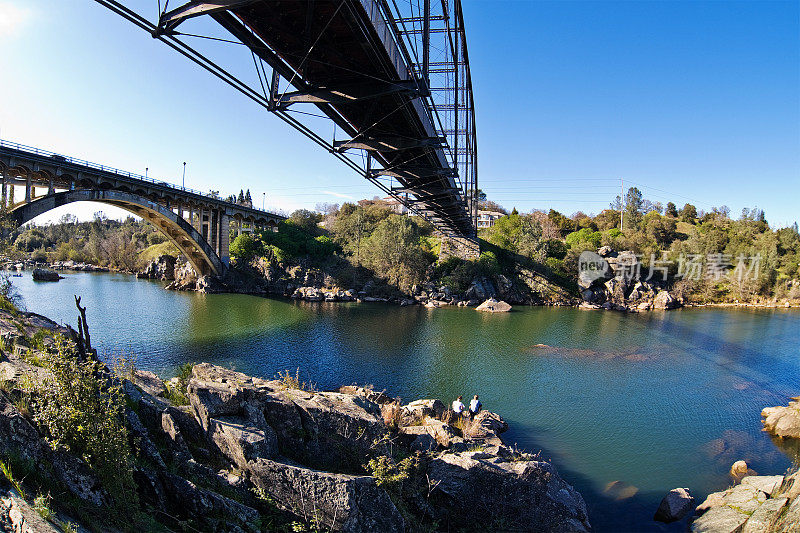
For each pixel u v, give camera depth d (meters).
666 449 23.08
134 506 8.59
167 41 11.73
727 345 50.16
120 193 55.97
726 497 17.16
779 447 23.58
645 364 40.59
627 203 179.75
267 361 36.94
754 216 151.38
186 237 76.31
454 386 32.41
